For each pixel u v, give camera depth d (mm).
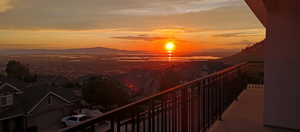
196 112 3180
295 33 3344
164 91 2217
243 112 4535
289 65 3416
